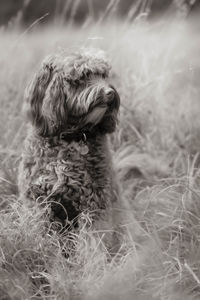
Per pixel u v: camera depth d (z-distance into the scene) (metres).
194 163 2.35
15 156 2.36
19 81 2.94
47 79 1.98
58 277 1.72
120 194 2.09
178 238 1.88
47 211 1.93
